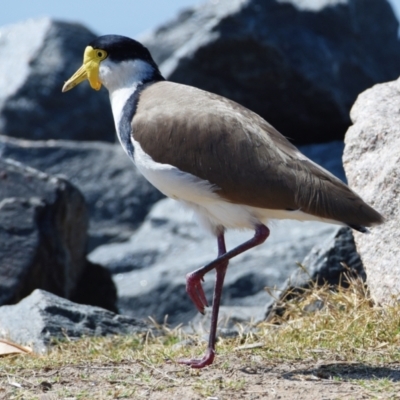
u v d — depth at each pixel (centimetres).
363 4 2511
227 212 977
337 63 2362
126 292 1889
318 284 1286
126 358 1030
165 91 1043
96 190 2367
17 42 2856
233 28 2280
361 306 1128
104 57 1098
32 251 1630
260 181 939
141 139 1002
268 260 1831
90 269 1856
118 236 2278
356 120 1227
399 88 1237
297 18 2378
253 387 894
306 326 1109
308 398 854
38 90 2697
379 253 1130
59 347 1156
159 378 934
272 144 959
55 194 1725
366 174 1171
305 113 2347
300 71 2288
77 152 2436
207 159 962
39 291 1309
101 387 909
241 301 1764
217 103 1002
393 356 987
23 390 899
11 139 2475
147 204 2361
